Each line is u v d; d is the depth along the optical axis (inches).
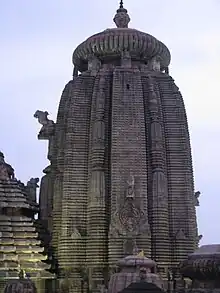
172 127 2504.9
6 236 2215.8
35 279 2186.3
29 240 2236.7
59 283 2265.0
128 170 2365.9
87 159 2427.4
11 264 2129.7
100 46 2615.7
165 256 2295.8
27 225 2273.6
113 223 2284.7
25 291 1545.3
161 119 2496.3
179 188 2426.2
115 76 2524.6
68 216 2341.3
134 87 2497.5
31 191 2615.7
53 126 2701.8
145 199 2333.9
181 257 2320.4
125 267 1657.2
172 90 2586.1
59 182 2439.7
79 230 2330.2
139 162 2380.7
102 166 2377.0
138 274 1563.7
